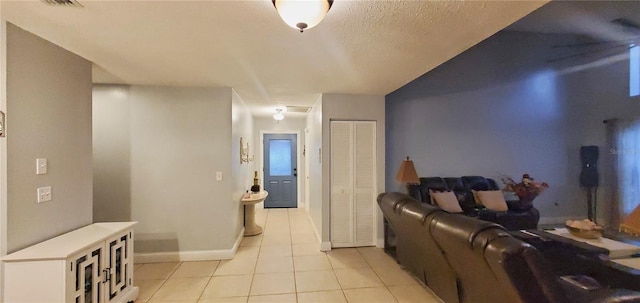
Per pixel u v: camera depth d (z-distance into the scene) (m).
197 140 3.46
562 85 5.29
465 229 1.65
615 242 2.66
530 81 5.21
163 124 3.39
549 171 5.25
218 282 2.83
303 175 6.71
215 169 3.49
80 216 2.35
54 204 2.08
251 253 3.68
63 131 2.18
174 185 3.42
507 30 5.09
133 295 2.44
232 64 2.56
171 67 2.66
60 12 1.60
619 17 4.54
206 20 1.71
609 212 5.22
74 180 2.29
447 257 2.03
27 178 1.86
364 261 3.39
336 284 2.78
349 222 3.94
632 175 5.14
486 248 1.47
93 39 1.99
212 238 3.48
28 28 1.81
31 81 1.89
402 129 4.75
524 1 1.48
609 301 1.38
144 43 2.07
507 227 4.15
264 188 6.64
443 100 4.91
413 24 1.75
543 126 5.24
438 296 2.39
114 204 3.31
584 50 5.30
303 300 2.47
